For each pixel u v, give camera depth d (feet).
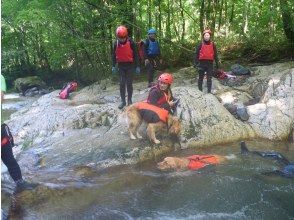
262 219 14.48
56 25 41.83
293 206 15.46
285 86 27.12
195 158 19.79
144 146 21.36
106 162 20.15
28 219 14.93
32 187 17.11
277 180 17.72
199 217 14.70
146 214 15.06
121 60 25.05
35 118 26.78
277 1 41.47
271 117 25.03
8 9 44.24
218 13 47.91
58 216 15.12
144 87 33.88
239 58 42.37
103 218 14.85
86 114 25.53
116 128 23.93
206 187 17.17
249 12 47.60
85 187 17.58
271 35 45.11
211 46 27.02
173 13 46.93
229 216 14.73
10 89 56.03
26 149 22.74
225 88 30.60
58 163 20.38
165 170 19.19
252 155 20.71
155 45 31.65
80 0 40.42
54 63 48.60
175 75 37.01
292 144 23.17
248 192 16.61
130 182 18.04
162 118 21.42
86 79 46.55
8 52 56.85
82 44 40.98
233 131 23.85
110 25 39.70
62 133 24.35
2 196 16.92
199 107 24.61
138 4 42.50
